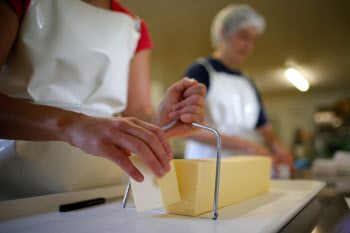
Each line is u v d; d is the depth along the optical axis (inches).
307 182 32.1
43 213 17.8
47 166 20.1
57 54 20.5
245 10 52.3
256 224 14.7
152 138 13.3
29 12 19.6
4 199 21.3
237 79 54.6
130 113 30.3
